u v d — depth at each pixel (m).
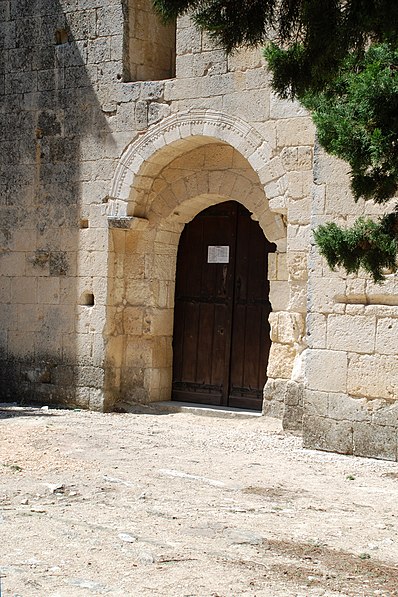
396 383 11.73
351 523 8.59
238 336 15.85
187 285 16.47
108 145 15.97
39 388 16.67
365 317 12.01
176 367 16.50
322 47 6.52
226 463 11.41
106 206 15.97
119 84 15.86
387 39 6.87
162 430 14.02
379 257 7.81
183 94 15.16
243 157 15.19
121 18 15.89
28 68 16.86
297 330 14.07
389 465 11.53
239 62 14.53
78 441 12.57
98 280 16.02
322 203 12.39
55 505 8.84
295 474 10.88
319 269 12.41
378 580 6.81
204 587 6.43
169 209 16.00
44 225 16.67
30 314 16.81
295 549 7.53
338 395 12.22
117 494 9.41
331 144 7.76
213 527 8.14
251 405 15.60
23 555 7.09
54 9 16.58
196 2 6.71
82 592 6.26
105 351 15.91
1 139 17.02
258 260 15.73
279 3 7.08
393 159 7.31
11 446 11.83
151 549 7.34
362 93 7.27
